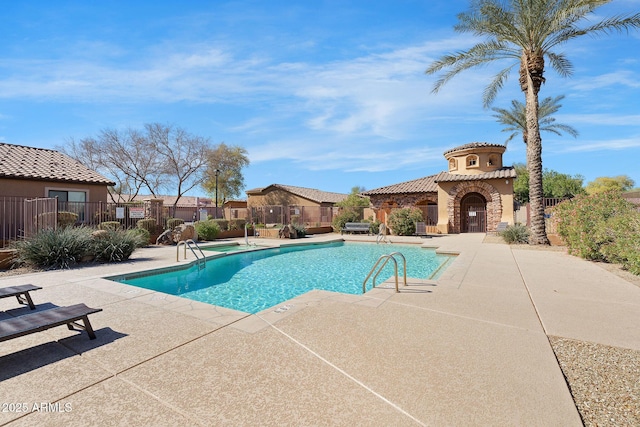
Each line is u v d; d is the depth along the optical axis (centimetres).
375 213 2706
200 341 353
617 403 243
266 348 334
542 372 282
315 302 502
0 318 444
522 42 1339
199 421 217
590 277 704
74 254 916
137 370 290
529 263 898
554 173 4031
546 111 2270
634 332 380
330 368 290
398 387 258
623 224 775
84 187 1625
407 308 471
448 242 1605
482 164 2303
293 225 2016
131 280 799
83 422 217
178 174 3077
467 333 374
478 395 246
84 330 387
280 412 226
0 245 1255
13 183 1393
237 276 962
